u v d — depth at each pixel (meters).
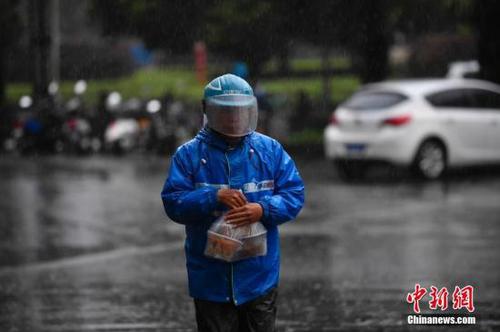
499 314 18.50
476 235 28.00
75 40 114.25
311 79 101.12
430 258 24.45
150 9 57.12
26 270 23.97
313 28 56.31
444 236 27.92
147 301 20.14
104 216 33.75
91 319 18.50
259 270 11.86
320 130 62.75
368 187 41.16
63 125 63.66
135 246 27.52
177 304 19.83
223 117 11.63
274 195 12.09
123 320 18.41
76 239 28.86
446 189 39.94
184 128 60.72
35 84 73.19
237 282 11.75
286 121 61.56
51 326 17.97
